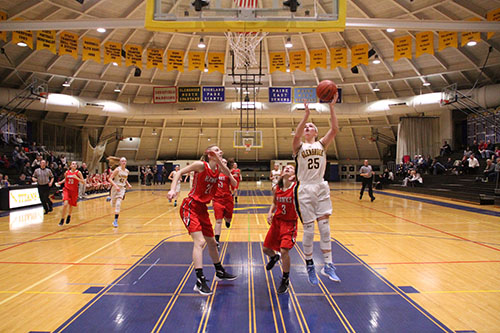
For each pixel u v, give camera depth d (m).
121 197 8.52
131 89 23.02
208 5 5.25
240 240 6.73
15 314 3.22
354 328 2.92
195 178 3.97
